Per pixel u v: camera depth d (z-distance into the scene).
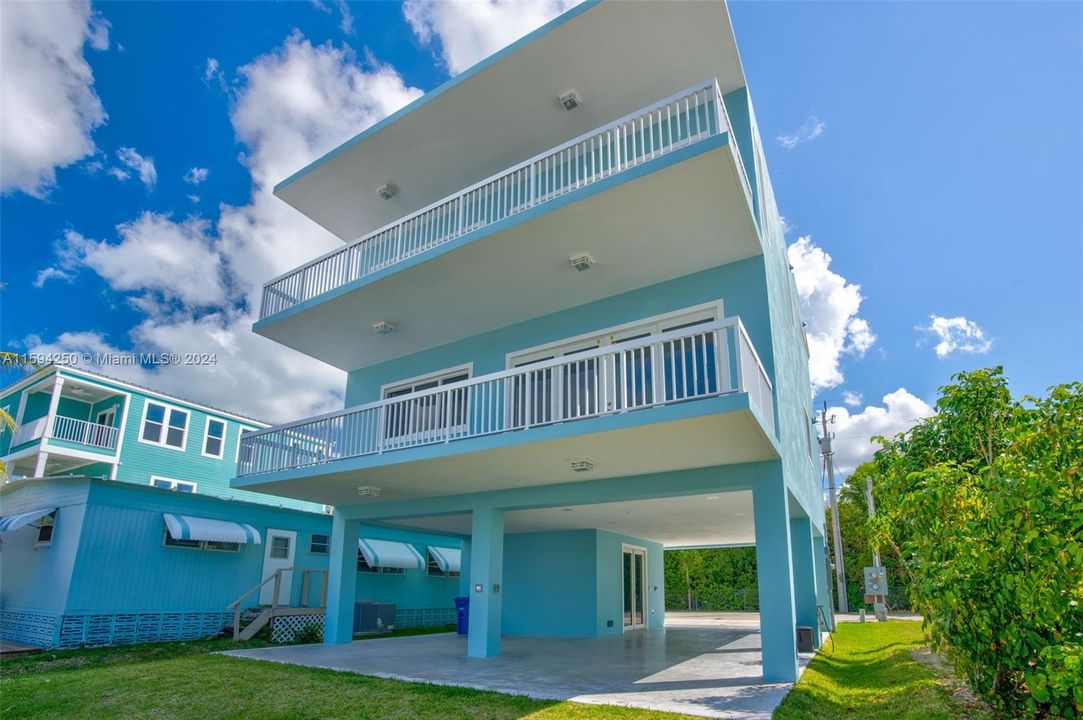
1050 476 4.68
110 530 13.77
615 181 8.76
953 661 5.70
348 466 10.77
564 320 11.95
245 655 11.20
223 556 15.73
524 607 17.53
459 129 12.42
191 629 14.76
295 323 13.02
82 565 13.20
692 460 9.39
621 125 9.47
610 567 17.86
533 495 11.48
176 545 14.86
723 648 13.29
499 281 11.16
